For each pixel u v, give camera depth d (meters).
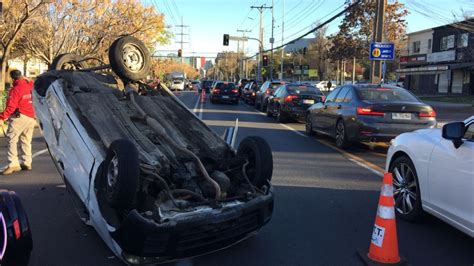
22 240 3.69
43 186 7.13
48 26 22.50
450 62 47.09
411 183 5.61
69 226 5.32
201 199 4.32
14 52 30.69
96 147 4.54
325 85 63.59
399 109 10.20
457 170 4.50
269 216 4.62
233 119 19.20
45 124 5.57
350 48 45.22
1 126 13.66
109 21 23.80
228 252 4.64
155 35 29.91
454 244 4.92
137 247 3.69
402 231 5.32
